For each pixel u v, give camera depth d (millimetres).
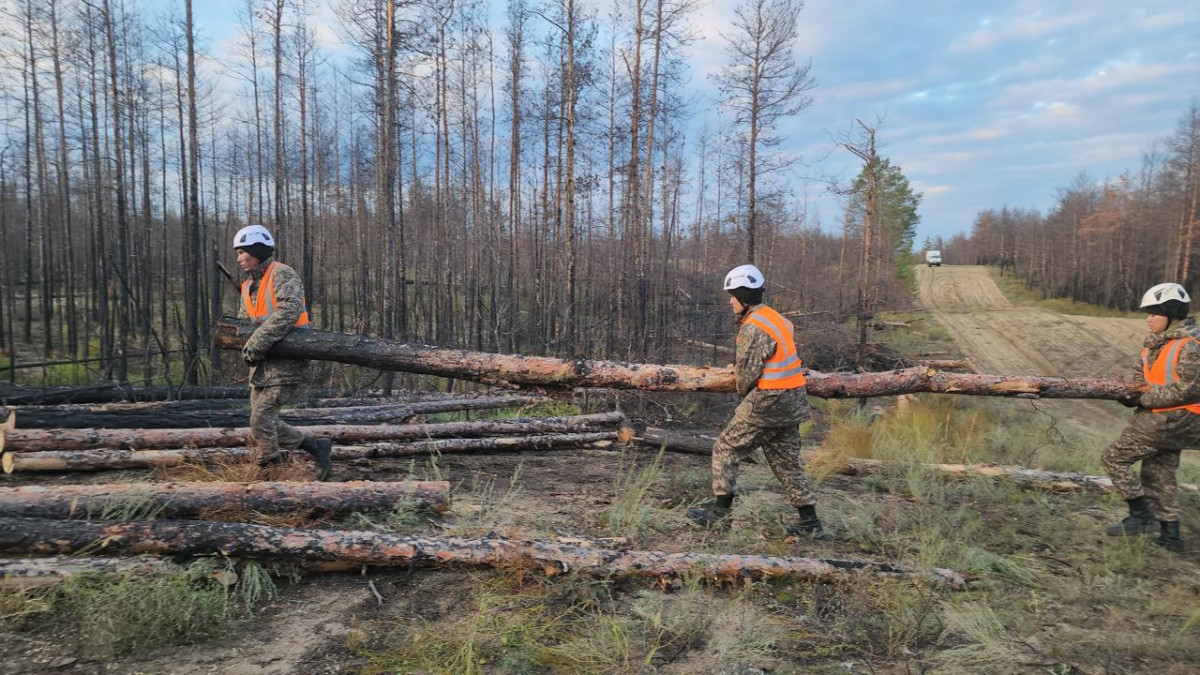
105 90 18422
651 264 18547
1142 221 44688
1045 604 3518
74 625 2779
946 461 7141
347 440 5918
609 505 4902
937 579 3594
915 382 5496
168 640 2744
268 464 4418
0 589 2779
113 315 18219
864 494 5586
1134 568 3994
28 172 19625
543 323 17375
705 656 2875
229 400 6945
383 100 15172
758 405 4168
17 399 6824
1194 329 4219
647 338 15094
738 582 3555
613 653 2832
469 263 19859
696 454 7035
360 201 26203
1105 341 27406
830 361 15648
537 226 20188
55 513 3414
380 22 14602
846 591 3521
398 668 2643
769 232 21391
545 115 15875
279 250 18672
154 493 3598
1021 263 65375
